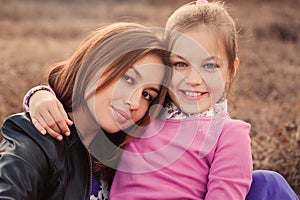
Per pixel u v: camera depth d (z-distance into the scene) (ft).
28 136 7.45
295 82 24.86
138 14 46.60
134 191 8.35
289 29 38.63
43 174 7.40
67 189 7.62
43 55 28.94
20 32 38.99
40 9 50.62
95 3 55.06
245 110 18.63
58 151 7.57
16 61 26.89
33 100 7.84
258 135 15.89
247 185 8.36
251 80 24.57
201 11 9.00
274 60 29.71
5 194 6.91
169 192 8.25
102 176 8.66
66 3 55.31
